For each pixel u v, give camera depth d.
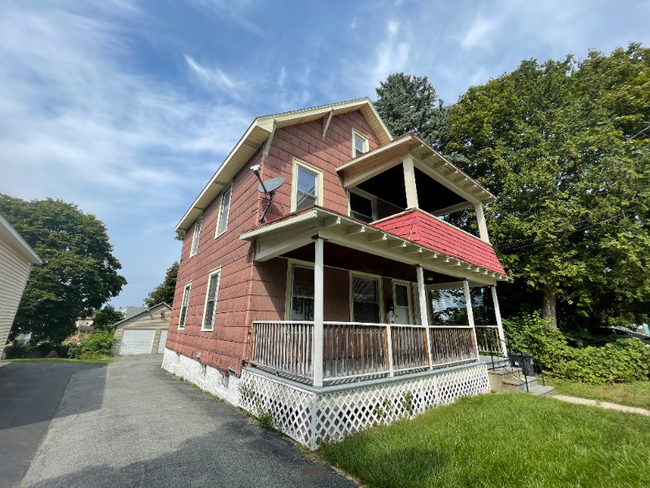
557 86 12.52
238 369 6.01
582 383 8.16
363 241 5.50
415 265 6.73
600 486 2.80
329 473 3.26
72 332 26.39
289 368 4.78
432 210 10.96
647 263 9.12
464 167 14.98
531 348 9.71
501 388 7.27
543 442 3.75
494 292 9.32
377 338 5.14
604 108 11.78
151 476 3.15
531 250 11.28
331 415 4.15
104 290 28.12
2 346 9.38
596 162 10.94
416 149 7.41
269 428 4.63
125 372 10.84
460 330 7.25
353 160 8.35
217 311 7.78
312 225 4.91
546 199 10.61
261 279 6.39
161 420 5.02
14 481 3.04
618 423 4.55
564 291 10.96
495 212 12.16
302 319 6.88
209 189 9.79
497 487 2.78
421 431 4.21
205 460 3.54
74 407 5.83
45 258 25.09
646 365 7.98
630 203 9.82
